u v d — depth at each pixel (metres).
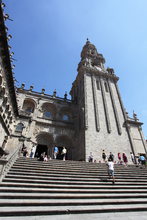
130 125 32.72
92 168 14.08
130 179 12.00
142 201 8.09
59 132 30.48
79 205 7.05
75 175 11.23
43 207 6.43
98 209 6.70
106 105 32.47
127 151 27.22
